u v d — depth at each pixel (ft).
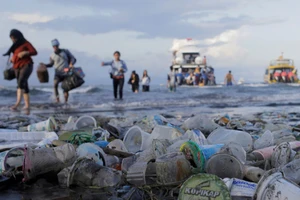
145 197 8.82
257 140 13.28
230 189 8.25
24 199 8.99
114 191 9.39
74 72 41.32
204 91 67.05
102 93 65.21
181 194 7.63
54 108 38.11
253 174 9.20
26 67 33.55
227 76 120.16
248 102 45.98
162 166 9.09
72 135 13.69
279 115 27.14
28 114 30.86
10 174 10.35
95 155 10.65
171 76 73.82
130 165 10.45
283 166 9.20
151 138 13.24
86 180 9.69
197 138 12.30
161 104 42.96
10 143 14.52
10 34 32.78
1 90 62.69
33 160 9.96
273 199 7.02
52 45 40.81
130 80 71.92
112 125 16.71
